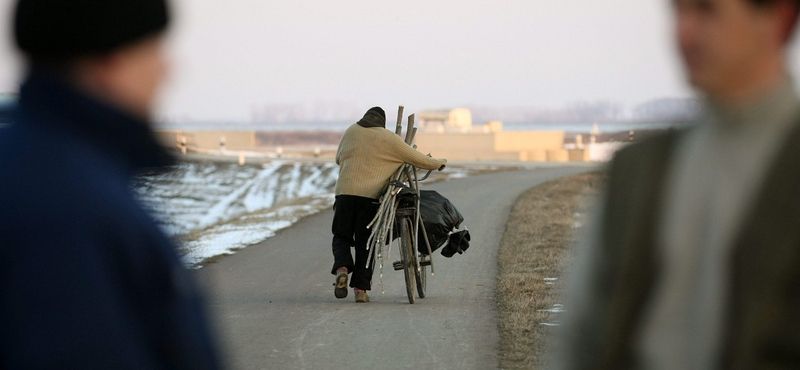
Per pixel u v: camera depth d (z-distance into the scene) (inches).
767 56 316.2
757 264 306.2
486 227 2659.9
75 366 256.4
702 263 323.9
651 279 334.6
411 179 1459.2
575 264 365.4
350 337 1170.6
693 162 330.0
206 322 307.0
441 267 1849.2
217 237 2422.5
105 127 284.2
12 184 263.9
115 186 278.8
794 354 302.7
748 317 306.8
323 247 2235.5
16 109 282.0
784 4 311.4
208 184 6633.9
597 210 351.9
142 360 271.3
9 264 258.1
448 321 1268.5
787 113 316.2
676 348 331.0
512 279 1638.8
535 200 3796.8
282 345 1125.1
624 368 340.8
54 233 259.9
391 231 1454.2
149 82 297.9
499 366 1003.9
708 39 315.9
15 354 253.8
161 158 303.1
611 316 337.7
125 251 272.8
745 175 317.7
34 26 279.1
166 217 312.0
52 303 255.4
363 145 1411.2
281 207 3631.9
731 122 320.8
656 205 333.4
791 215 302.8
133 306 276.8
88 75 287.3
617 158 345.4
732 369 311.3
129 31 285.6
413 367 1006.4
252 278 1732.3
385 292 1568.7
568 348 357.7
